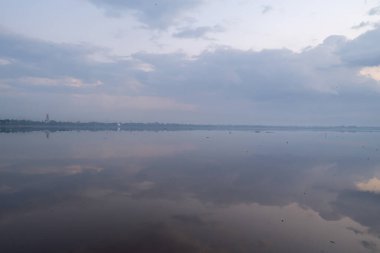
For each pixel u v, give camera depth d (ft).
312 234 35.47
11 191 53.47
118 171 74.84
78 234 34.32
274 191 55.93
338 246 32.24
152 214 41.86
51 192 53.06
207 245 32.14
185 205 46.34
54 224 37.37
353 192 55.67
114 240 32.86
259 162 92.22
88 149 123.44
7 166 79.25
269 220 40.11
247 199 50.29
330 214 42.83
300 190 56.90
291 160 97.35
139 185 59.57
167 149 129.90
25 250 30.14
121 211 42.91
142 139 195.52
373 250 31.37
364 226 38.09
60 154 105.50
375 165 88.28
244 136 258.37
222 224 38.45
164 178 66.74
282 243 32.91
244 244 32.53
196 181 63.98
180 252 30.32
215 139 205.77
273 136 268.62
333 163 91.45
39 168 77.10
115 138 200.54
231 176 69.77
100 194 52.16
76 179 64.44
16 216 40.11
